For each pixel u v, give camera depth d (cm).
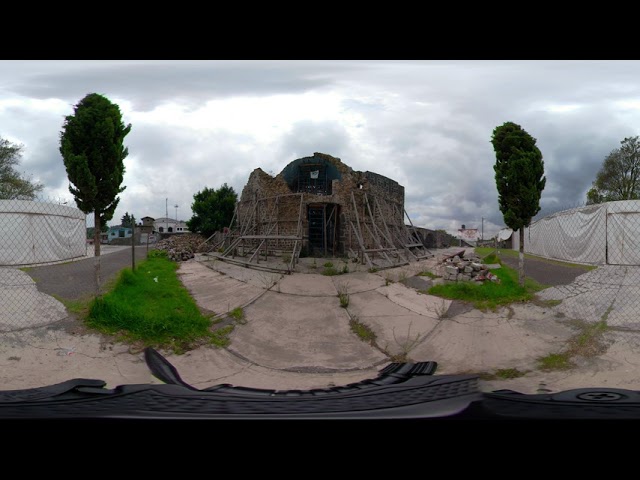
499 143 830
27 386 440
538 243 1688
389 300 870
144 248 2261
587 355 536
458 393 296
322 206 1694
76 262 1400
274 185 1689
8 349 528
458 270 1024
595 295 764
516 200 820
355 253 1525
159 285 941
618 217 1090
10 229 1230
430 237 3033
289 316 775
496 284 917
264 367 554
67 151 650
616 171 2353
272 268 1249
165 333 626
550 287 868
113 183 693
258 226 1727
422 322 727
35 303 686
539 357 544
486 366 521
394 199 2006
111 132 669
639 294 732
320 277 1114
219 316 759
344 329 711
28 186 2620
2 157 2564
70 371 493
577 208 1275
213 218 2623
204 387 461
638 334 577
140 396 305
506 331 650
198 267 1363
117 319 629
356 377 505
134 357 553
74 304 691
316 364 564
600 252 1154
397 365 541
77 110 672
